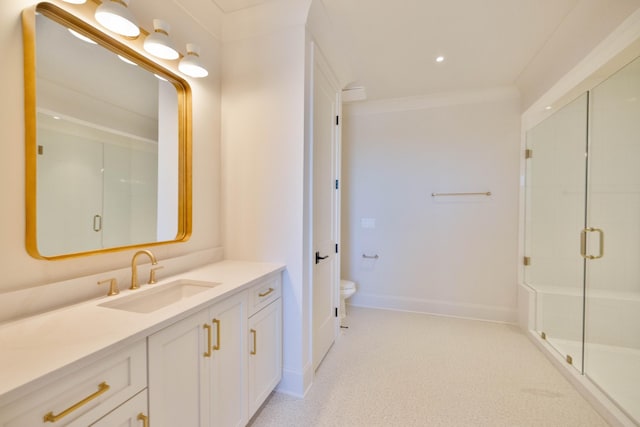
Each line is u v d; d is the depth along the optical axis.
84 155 1.20
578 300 2.23
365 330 2.78
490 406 1.69
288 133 1.79
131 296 1.22
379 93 3.09
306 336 1.84
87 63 1.20
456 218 3.13
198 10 1.73
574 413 1.63
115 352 0.79
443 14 1.86
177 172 1.66
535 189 2.74
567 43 2.02
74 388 0.70
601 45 1.69
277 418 1.59
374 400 1.74
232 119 1.92
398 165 3.32
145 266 1.40
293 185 1.79
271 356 1.67
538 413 1.64
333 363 2.17
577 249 2.28
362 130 3.44
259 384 1.55
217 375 1.23
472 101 3.05
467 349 2.40
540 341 2.40
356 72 2.65
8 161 0.94
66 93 1.12
